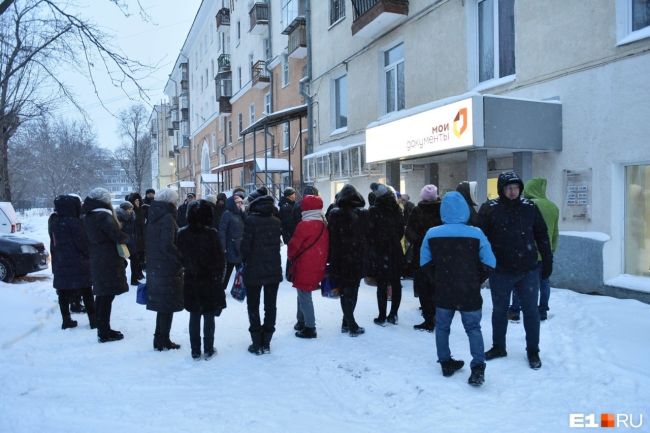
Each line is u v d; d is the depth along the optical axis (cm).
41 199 5869
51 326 634
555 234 556
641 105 604
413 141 804
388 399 395
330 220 551
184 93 4766
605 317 548
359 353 496
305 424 356
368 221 568
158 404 393
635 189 644
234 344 546
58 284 599
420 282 561
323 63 1451
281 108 2123
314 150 1531
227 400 399
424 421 356
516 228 432
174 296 528
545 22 729
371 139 950
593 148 664
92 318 624
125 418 369
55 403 397
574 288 677
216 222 922
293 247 546
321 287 568
